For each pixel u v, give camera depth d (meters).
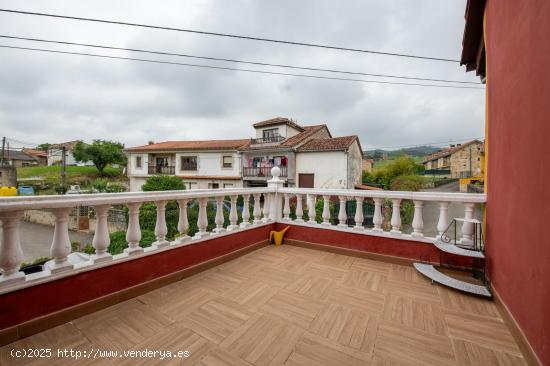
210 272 2.88
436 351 1.56
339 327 1.81
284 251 3.74
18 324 1.56
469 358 1.49
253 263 3.20
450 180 27.36
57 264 1.78
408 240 3.12
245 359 1.47
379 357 1.50
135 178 21.84
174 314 1.96
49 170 27.61
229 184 18.83
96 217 2.03
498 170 2.16
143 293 2.29
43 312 1.67
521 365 1.43
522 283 1.55
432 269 2.80
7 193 6.51
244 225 3.63
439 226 2.96
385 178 26.33
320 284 2.57
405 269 2.99
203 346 1.58
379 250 3.31
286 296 2.30
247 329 1.78
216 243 3.12
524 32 1.56
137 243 2.29
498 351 1.55
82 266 1.88
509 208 1.83
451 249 2.60
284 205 4.27
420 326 1.83
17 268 1.62
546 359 1.21
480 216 3.58
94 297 1.96
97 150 27.05
